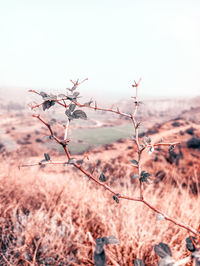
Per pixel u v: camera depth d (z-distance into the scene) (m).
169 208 1.82
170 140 4.04
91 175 0.68
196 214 1.70
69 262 1.42
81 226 1.69
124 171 2.99
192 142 4.38
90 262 1.39
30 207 2.04
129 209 1.81
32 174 3.00
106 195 2.18
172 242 1.46
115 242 0.49
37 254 1.48
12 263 1.39
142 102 0.73
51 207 1.99
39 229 1.66
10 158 3.15
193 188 2.23
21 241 1.58
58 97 0.60
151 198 2.01
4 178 2.46
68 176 2.76
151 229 1.57
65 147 0.61
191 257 0.50
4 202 2.01
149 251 1.44
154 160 3.72
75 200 2.13
